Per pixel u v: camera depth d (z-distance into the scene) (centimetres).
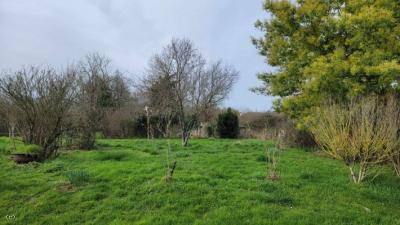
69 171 921
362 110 908
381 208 726
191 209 697
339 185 863
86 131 1544
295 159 1256
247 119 3005
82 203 742
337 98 1252
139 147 1634
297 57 1539
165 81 2217
